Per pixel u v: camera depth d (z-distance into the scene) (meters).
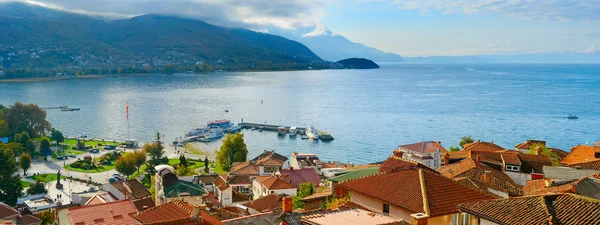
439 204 39.75
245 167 141.00
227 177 130.75
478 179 67.19
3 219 87.00
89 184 153.00
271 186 105.69
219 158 176.62
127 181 128.75
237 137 178.50
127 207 53.03
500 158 84.31
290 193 105.94
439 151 112.88
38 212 109.81
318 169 145.75
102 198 92.88
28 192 134.12
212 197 112.19
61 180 158.88
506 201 35.06
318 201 63.22
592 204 31.97
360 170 66.06
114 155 195.12
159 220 41.31
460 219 39.56
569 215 31.56
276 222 41.41
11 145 182.00
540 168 81.12
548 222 30.84
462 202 40.62
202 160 193.75
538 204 33.28
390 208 41.72
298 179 120.38
